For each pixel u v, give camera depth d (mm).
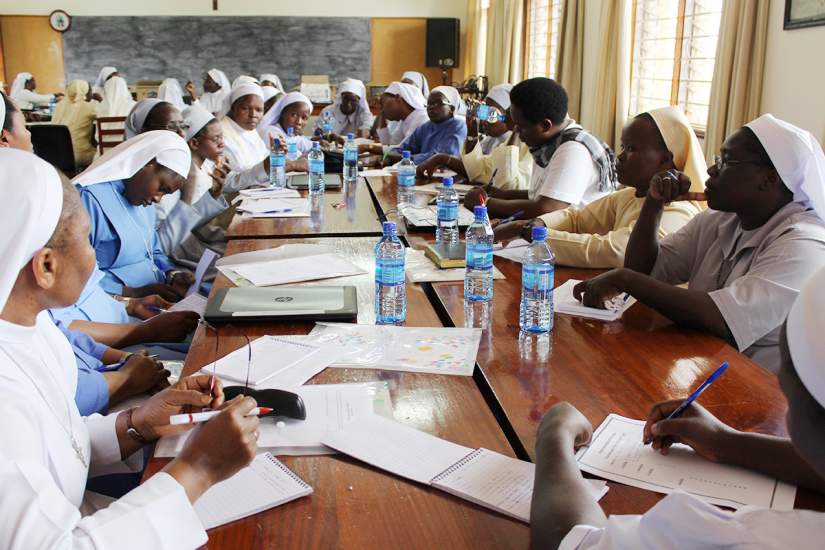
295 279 1918
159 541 819
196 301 2148
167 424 1178
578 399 1257
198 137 3332
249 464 982
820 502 944
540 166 3049
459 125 4738
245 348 1458
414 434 1121
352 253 2221
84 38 10227
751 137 1614
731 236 1796
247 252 2244
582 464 1035
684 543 574
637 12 5379
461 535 896
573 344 1505
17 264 865
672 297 1583
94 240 2389
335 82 10727
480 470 1024
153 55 10367
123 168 2426
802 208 1639
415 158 4574
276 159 3721
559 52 6418
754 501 945
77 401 1452
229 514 927
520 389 1292
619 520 653
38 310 972
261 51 10516
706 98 4723
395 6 10578
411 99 5582
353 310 1626
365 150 5168
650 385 1312
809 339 533
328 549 869
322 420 1164
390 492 985
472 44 10289
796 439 568
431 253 2125
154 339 1980
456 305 1737
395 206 3035
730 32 3867
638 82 5500
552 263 1698
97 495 1202
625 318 1660
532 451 1084
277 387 1281
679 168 2172
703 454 1044
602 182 2924
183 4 10266
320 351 1438
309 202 3143
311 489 985
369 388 1283
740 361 1422
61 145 5969
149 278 2576
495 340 1520
